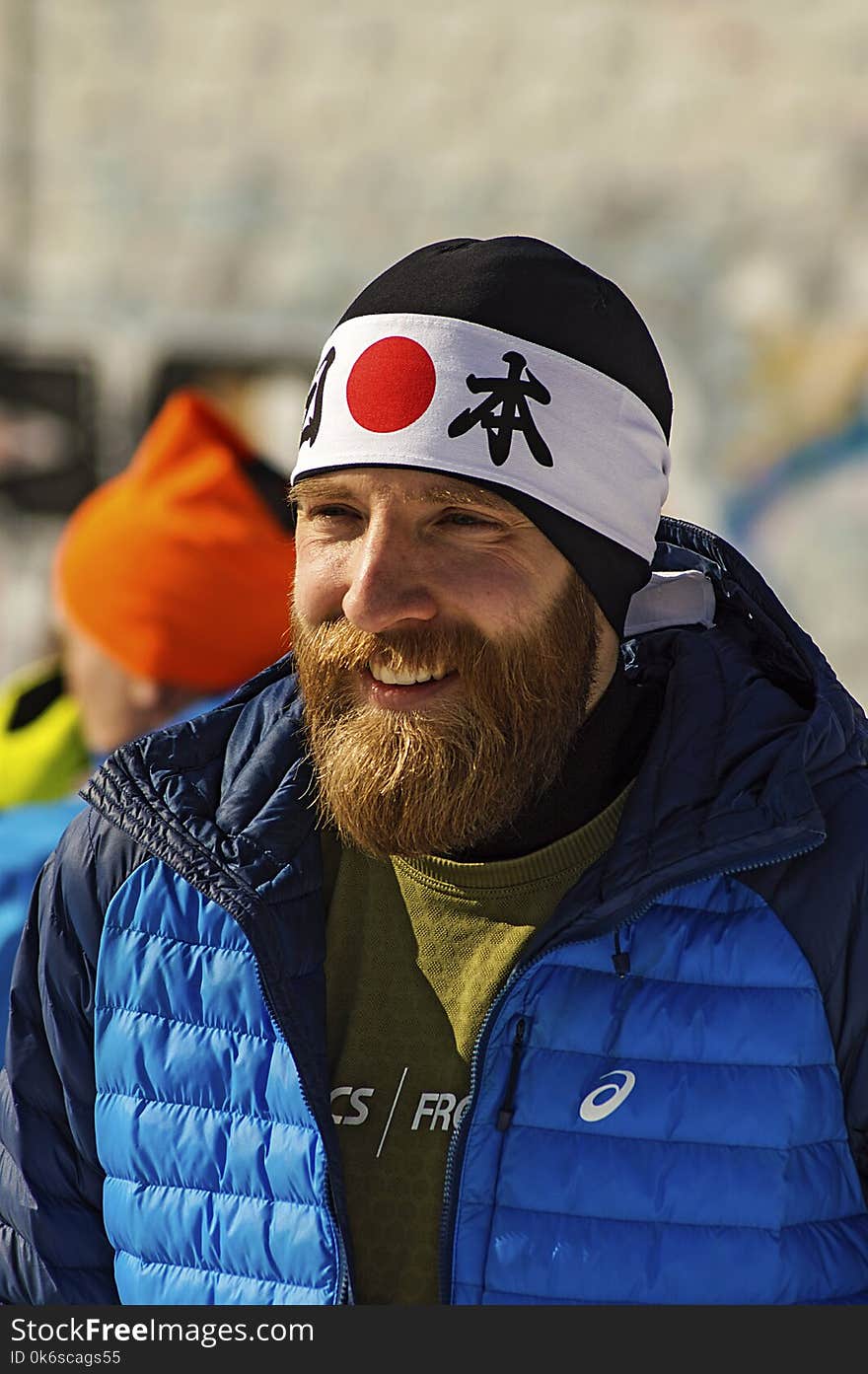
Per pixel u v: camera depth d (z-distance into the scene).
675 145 20.08
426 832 5.03
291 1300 5.09
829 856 5.03
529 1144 5.01
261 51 20.70
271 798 5.59
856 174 19.81
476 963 5.28
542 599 5.11
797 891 5.04
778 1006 4.99
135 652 10.56
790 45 19.78
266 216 20.89
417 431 5.02
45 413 21.36
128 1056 5.48
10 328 21.23
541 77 20.22
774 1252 4.88
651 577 5.95
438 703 5.03
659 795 5.18
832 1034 4.99
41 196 21.20
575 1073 5.04
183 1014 5.44
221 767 5.84
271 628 10.82
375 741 5.04
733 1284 4.86
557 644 5.14
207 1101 5.35
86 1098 5.71
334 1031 5.36
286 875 5.40
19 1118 5.77
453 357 5.10
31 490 21.34
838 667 20.31
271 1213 5.18
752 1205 4.89
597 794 5.36
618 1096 4.99
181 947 5.49
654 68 20.03
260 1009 5.34
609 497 5.30
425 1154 5.14
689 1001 5.03
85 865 5.75
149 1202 5.39
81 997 5.71
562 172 20.28
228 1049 5.35
